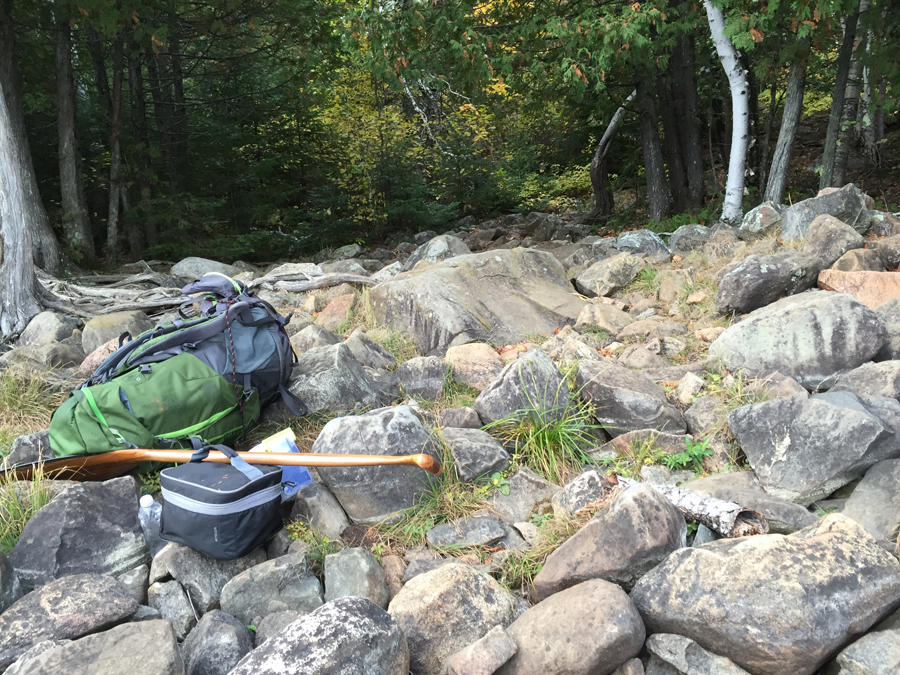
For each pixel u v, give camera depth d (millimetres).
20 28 10734
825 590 2082
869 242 5672
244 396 3512
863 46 9258
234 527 2600
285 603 2521
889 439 2828
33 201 9125
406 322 5316
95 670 1971
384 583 2594
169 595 2529
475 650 2152
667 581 2248
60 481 3107
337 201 13805
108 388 3197
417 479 3076
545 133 17828
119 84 11211
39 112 12445
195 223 12055
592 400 3582
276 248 13016
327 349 4121
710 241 7234
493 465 3234
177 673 2018
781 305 4156
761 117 16219
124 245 13109
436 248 7836
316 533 2861
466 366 4309
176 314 6492
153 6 10500
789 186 12805
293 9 11352
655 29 10219
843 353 3723
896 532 2521
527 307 5430
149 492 3148
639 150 15133
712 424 3436
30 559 2592
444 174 16203
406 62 10164
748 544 2268
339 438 3084
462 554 2811
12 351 5195
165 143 12727
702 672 2078
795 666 1989
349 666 1937
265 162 12797
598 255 8227
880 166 12438
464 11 9727
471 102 16719
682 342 4496
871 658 1978
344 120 15148
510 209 17047
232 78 13219
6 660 2125
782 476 2965
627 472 3201
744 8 8945
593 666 2074
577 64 9352
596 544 2459
